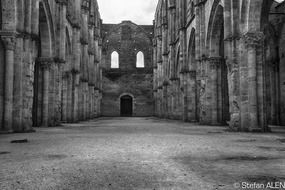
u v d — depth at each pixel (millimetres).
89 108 50656
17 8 18188
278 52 28719
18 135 16016
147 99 69625
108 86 69500
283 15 27438
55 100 26562
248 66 18797
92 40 51250
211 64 27188
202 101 28000
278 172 6770
